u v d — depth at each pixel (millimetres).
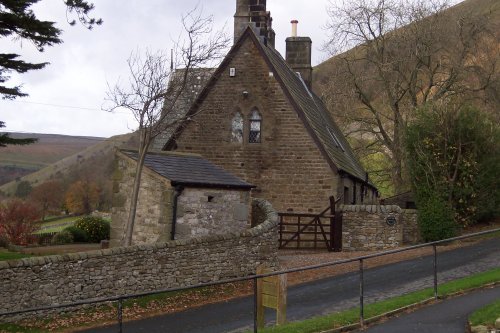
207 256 16812
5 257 20016
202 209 19094
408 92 38125
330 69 44406
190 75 22266
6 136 15977
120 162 19969
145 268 15461
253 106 25297
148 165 19234
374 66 37906
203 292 16406
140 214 19125
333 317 11266
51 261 13828
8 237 33312
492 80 35469
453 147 23953
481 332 9727
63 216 61125
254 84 25344
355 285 15945
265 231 18609
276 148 24969
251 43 25531
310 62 33625
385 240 23094
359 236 23391
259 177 25062
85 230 34906
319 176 24453
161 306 15047
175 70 22688
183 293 16047
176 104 25500
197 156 21703
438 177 24141
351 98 39312
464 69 35281
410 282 15586
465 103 27078
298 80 31328
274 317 13430
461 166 23922
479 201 24281
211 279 16859
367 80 37812
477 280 14203
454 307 11875
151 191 18906
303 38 33594
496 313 10555
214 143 25531
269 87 25234
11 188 73812
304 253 22859
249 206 20219
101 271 14672
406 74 37125
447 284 14148
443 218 22688
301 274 18297
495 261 17859
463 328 10211
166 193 18516
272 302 11062
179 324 13094
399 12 36375
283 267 18953
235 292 16797
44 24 15750
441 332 10008
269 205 21953
